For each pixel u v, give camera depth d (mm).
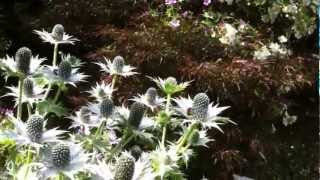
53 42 497
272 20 709
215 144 640
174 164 431
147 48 641
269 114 661
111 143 470
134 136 446
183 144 492
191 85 634
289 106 701
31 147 412
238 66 624
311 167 705
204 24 699
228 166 627
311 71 675
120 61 500
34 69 442
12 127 522
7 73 433
